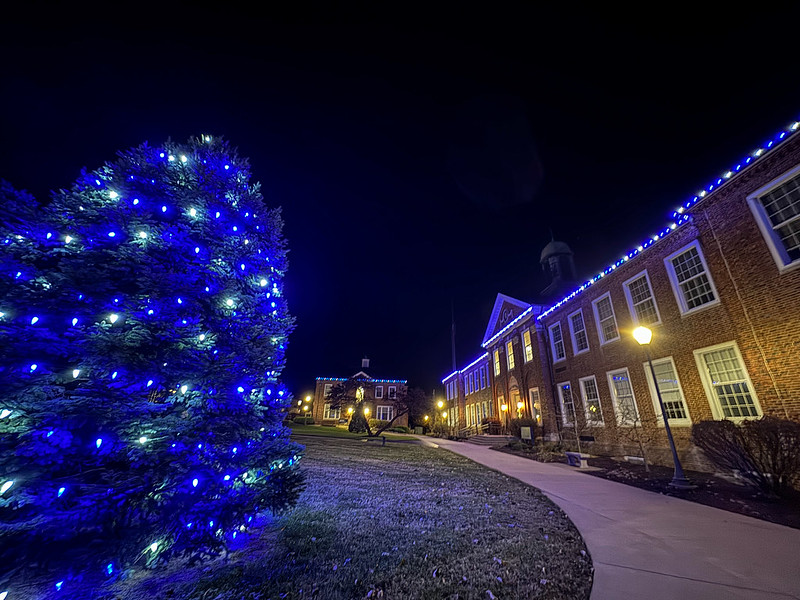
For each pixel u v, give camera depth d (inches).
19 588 135.4
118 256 167.6
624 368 561.3
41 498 127.5
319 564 160.9
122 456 148.9
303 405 2069.4
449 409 1729.8
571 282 1009.5
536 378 847.7
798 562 160.7
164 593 138.3
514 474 412.8
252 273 215.6
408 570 155.7
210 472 156.4
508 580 146.9
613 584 140.6
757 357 362.0
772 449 268.2
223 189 224.8
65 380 145.3
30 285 157.0
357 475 384.8
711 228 417.1
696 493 302.8
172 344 168.1
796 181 340.5
